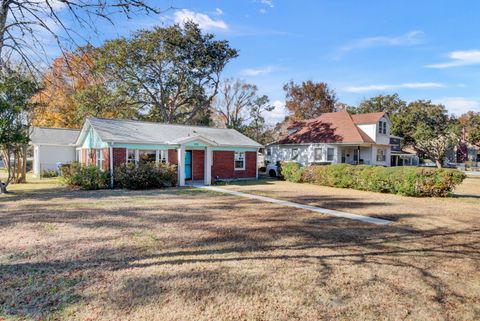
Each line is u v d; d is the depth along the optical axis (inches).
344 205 419.8
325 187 655.1
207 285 156.3
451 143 1389.0
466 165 1646.2
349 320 125.6
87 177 590.9
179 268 179.0
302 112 1765.5
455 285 161.3
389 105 1724.9
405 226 295.6
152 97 1155.3
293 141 1114.1
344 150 1084.5
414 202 451.2
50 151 948.6
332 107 1790.1
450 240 247.0
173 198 470.6
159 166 625.6
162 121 1306.6
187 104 1339.8
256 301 140.4
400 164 1616.6
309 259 198.2
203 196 498.6
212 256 201.5
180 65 1134.4
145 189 587.8
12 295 142.6
